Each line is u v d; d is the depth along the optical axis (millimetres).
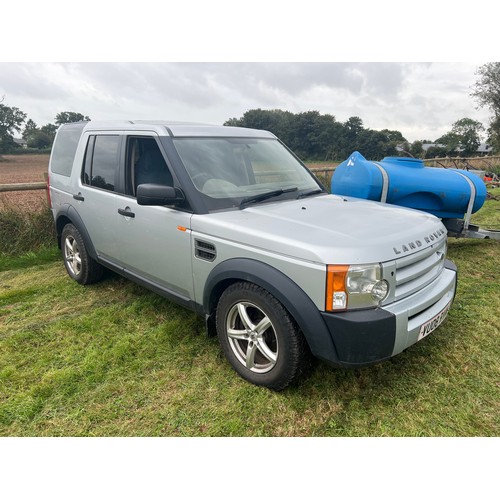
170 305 4055
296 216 2809
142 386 2793
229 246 2631
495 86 31547
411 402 2592
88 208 4070
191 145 3246
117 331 3578
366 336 2191
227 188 3123
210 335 3029
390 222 2754
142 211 3309
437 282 2844
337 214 2896
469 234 5895
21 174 37031
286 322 2416
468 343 3283
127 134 3588
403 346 2354
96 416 2512
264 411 2529
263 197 3197
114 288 4566
